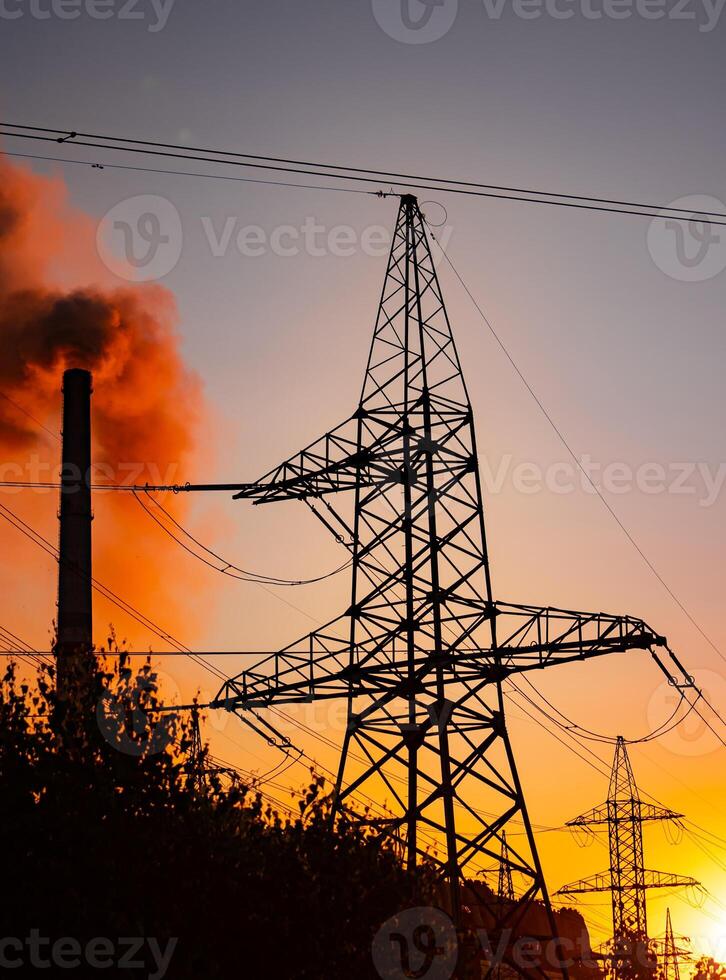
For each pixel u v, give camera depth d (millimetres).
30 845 57625
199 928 57938
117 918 54594
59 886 55719
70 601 111125
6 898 55281
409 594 88625
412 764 84188
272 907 61125
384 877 67812
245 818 62781
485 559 90188
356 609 90562
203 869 59375
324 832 67375
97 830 58000
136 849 58375
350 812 79312
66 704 62062
